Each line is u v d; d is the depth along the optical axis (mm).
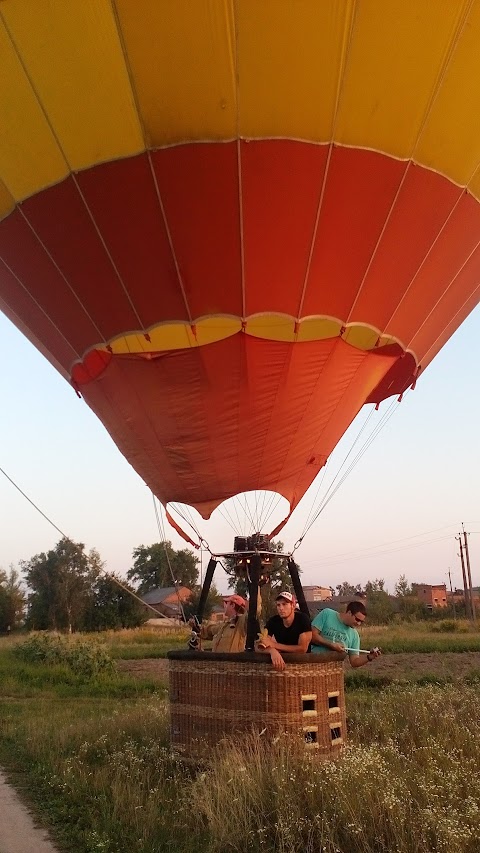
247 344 6121
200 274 5801
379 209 5797
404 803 4453
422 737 6520
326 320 6121
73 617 60750
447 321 7188
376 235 5906
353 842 4191
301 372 6375
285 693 5637
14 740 8086
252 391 6391
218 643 6578
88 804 5336
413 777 5035
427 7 5113
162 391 6414
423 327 6820
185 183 5453
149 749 6383
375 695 11508
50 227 5840
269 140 5355
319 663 5824
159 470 6965
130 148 5402
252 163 5414
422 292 6496
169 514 7195
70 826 4934
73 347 6512
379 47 5195
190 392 6398
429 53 5293
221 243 5680
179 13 4977
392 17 5105
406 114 5508
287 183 5500
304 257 5816
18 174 5703
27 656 18234
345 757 5242
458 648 22266
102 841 4461
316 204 5625
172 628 46438
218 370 6270
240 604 6645
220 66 5129
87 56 5160
